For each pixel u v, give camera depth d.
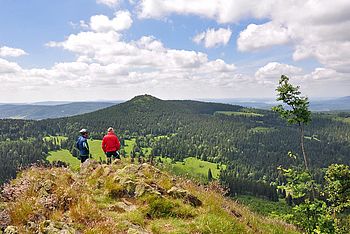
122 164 17.83
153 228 10.06
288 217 15.36
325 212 14.91
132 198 12.49
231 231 10.51
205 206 12.69
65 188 11.34
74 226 9.02
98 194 12.60
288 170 15.68
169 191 13.16
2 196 10.80
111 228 9.04
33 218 9.04
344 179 16.53
